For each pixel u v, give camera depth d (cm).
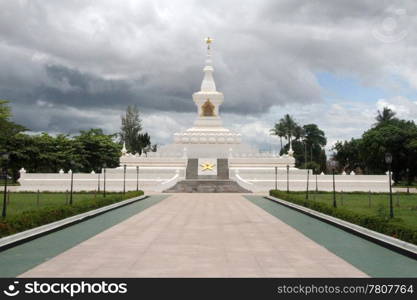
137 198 5828
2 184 9850
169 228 3120
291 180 8406
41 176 8262
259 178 8656
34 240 2617
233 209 4597
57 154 9894
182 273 1817
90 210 4038
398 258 2147
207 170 9344
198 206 4934
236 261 2042
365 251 2319
